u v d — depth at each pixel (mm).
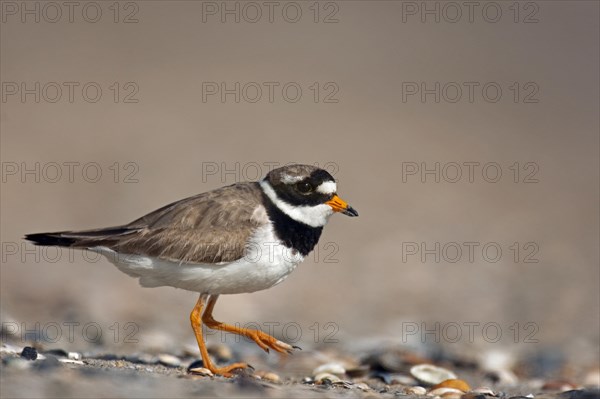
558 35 37281
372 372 10219
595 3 40156
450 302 14820
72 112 26031
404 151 25375
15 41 31594
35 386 6797
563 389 9742
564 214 21250
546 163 25625
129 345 10945
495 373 10578
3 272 14859
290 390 7949
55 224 17891
